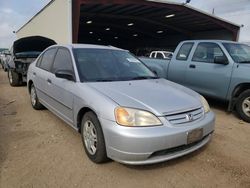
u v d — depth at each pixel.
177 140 3.15
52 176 3.22
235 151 4.03
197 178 3.24
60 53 4.88
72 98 3.93
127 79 4.26
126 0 15.45
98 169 3.39
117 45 42.91
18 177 3.19
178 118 3.26
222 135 4.72
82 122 3.73
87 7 17.55
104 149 3.31
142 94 3.54
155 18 21.25
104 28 29.64
